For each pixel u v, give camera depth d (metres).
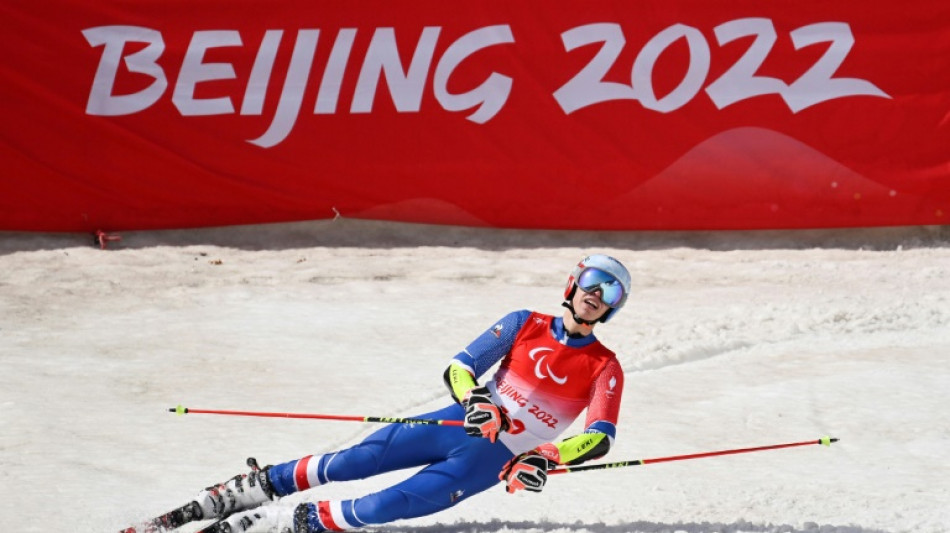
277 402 27.75
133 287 44.56
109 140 53.31
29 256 50.12
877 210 53.91
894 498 20.58
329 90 53.72
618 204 54.03
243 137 53.72
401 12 53.47
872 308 39.94
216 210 54.19
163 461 22.59
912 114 53.31
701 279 47.69
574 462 16.72
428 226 55.09
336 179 54.06
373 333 36.78
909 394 29.20
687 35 53.34
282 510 17.16
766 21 53.28
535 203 54.25
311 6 53.41
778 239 54.91
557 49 53.50
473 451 17.20
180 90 53.41
